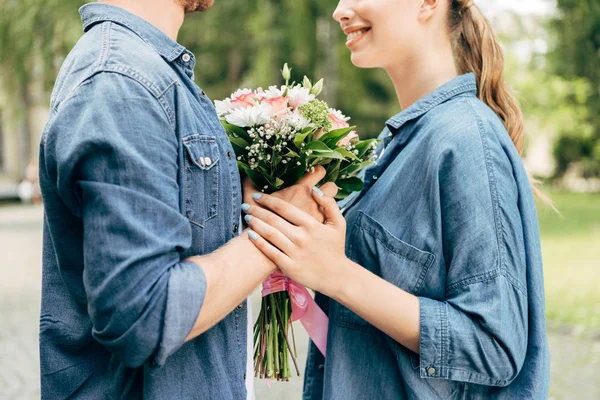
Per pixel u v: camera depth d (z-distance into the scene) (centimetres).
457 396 137
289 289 151
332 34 1283
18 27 1170
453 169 136
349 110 1809
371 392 142
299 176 136
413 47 157
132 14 124
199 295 109
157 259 106
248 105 146
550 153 2519
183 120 118
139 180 106
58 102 115
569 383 431
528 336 138
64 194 111
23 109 1387
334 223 133
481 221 133
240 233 130
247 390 131
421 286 138
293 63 1268
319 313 153
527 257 139
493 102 172
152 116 112
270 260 125
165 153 112
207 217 122
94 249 105
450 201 136
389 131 172
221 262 117
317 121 138
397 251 140
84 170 107
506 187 136
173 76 120
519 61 1889
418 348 132
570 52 1331
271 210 132
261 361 154
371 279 130
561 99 2080
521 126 173
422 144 144
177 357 120
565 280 749
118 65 113
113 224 104
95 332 108
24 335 544
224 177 126
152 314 105
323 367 164
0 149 2677
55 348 125
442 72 159
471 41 166
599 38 1304
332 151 133
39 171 118
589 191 2383
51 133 111
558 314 604
